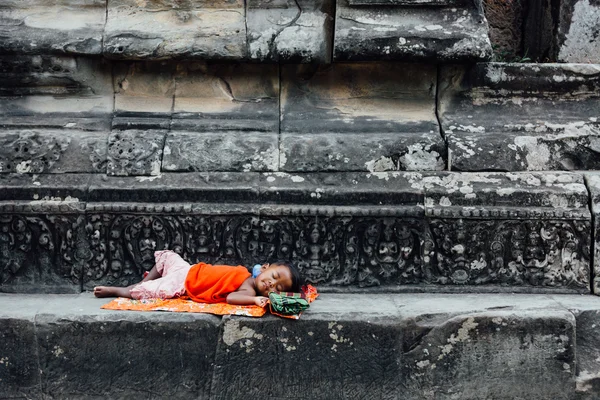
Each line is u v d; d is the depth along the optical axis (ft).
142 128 13.08
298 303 10.64
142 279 12.30
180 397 10.78
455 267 12.29
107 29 13.06
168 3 13.20
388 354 10.84
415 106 13.47
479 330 10.91
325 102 13.50
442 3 13.11
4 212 12.21
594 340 11.10
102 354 10.74
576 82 13.24
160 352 10.74
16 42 12.80
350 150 12.72
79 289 12.30
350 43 12.73
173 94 13.53
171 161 12.59
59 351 10.73
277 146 12.74
